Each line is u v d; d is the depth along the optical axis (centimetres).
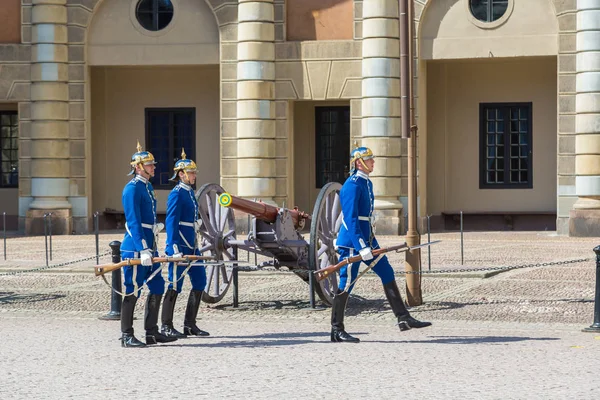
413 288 2227
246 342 1802
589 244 3600
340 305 1789
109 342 1808
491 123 4438
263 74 4141
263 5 4141
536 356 1616
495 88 4412
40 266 2984
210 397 1349
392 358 1614
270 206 2206
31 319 2092
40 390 1404
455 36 4047
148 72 4584
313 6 4147
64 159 4275
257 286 2581
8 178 4706
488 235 4106
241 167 4162
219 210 2269
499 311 2127
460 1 4038
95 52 4291
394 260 3103
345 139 4506
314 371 1516
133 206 1753
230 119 4184
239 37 4156
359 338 1828
